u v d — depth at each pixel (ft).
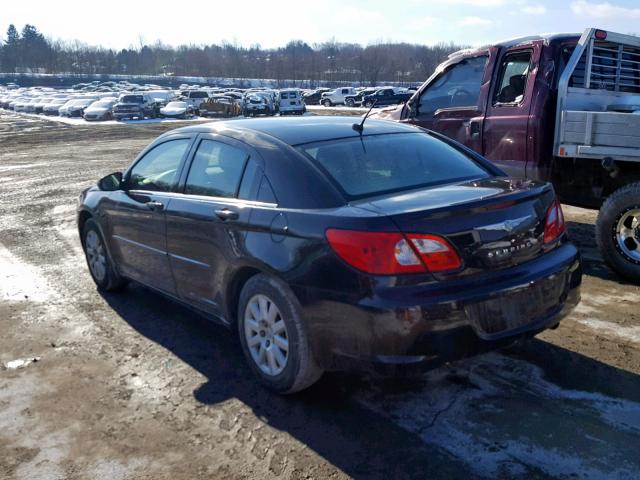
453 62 23.02
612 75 21.21
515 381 12.16
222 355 14.03
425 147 13.67
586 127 17.71
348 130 13.62
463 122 22.21
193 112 146.82
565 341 13.93
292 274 11.00
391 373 10.10
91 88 272.31
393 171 12.41
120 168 51.85
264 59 505.25
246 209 12.17
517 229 10.96
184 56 533.14
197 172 14.24
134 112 131.44
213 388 12.48
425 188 11.91
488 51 21.53
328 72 439.63
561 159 19.61
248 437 10.68
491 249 10.60
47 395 12.41
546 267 11.29
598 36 19.31
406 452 10.04
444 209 10.23
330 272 10.46
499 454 9.87
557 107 19.26
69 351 14.52
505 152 20.72
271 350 11.87
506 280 10.68
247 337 12.42
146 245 15.58
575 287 11.99
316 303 10.72
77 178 46.34
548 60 19.60
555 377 12.28
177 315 16.65
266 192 12.10
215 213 12.80
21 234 27.76
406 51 440.86
